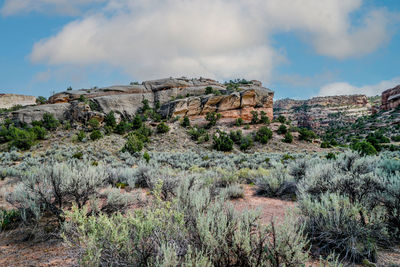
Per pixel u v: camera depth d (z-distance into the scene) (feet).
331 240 10.54
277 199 22.63
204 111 235.81
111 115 184.03
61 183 15.48
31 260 9.90
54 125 181.16
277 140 181.16
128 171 32.22
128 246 7.30
